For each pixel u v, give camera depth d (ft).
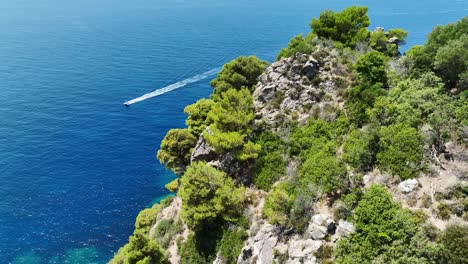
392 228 84.74
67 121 319.47
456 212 87.81
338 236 95.45
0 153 268.62
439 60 127.24
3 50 501.15
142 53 516.32
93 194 236.02
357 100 138.31
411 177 99.55
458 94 119.75
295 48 179.01
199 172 139.54
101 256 188.44
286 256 103.81
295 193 118.52
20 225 206.08
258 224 124.36
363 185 105.09
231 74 217.15
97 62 469.16
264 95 167.43
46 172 253.24
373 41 186.60
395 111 119.75
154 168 266.77
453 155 101.09
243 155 142.41
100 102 358.64
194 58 503.61
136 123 324.80
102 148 285.64
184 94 388.98
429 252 79.05
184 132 199.11
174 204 176.76
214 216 131.03
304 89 157.38
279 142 146.92
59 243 195.72
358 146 114.11
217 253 130.31
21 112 329.31
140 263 129.39
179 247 145.38
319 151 128.98
